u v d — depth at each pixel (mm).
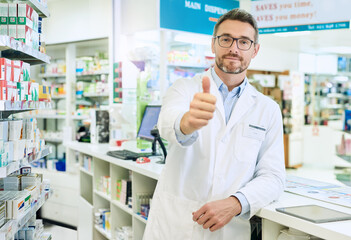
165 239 1916
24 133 2375
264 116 1923
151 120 3746
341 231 1428
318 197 1954
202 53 5734
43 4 2721
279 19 4188
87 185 4633
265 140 1949
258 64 9133
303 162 9844
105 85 5746
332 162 9391
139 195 3150
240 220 1848
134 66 4992
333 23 3979
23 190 2371
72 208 5410
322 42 8781
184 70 5461
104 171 4191
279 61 9789
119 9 5184
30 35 2344
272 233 1816
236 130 1884
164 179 1980
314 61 10977
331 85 11023
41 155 2592
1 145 1896
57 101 6387
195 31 4930
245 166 1859
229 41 1733
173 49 5707
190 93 1923
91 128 4863
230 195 1754
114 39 5254
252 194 1740
